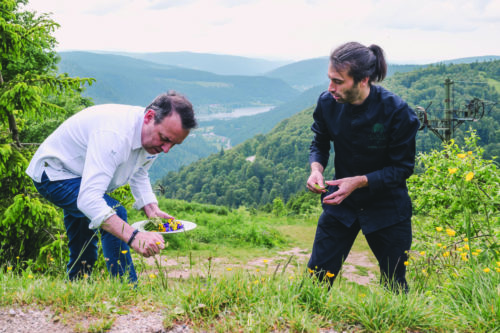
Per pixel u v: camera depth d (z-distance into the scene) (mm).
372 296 1958
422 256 2449
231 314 1892
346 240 2539
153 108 2207
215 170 174875
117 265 2557
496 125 117438
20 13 12625
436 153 5645
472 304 1976
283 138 191625
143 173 2826
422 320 1860
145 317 1869
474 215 3840
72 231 2760
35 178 2373
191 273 2219
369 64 2207
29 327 1755
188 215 15688
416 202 5352
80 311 1891
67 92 5172
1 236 4805
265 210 50188
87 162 2174
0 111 5031
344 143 2479
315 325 1812
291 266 8461
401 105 2312
